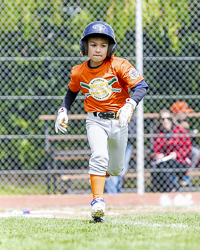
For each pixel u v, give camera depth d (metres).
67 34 23.80
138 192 19.67
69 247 8.18
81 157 21.34
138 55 19.75
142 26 21.42
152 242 8.70
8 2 23.75
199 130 24.08
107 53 11.72
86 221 12.52
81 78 12.16
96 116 12.12
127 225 11.48
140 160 19.73
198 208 18.20
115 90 11.96
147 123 23.66
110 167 13.12
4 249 8.27
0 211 18.36
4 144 25.14
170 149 20.75
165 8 22.70
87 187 24.58
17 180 25.42
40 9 23.80
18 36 24.03
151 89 23.56
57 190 24.28
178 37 23.22
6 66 24.27
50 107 24.58
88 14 23.38
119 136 12.23
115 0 23.16
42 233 10.23
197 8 23.16
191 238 9.16
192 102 24.00
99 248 8.02
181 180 20.88
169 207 18.78
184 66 23.64
